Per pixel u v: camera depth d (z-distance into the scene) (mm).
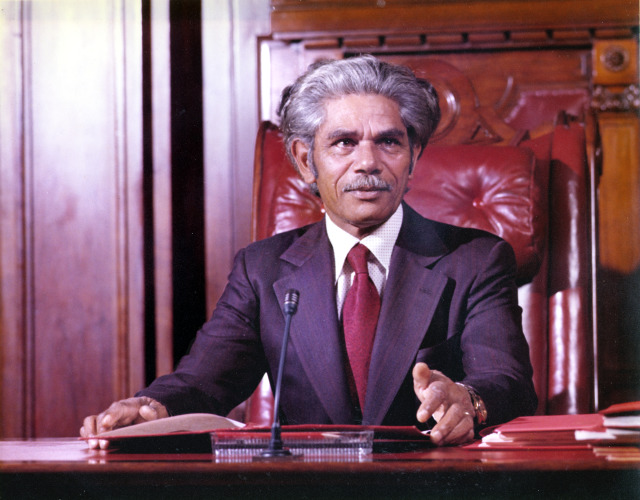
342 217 1729
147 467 1003
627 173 2910
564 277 2131
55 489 1020
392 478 982
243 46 2996
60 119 2535
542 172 2211
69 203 2527
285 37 2998
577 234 2148
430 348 1665
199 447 1245
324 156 1714
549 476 971
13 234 2512
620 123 2908
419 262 1739
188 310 2734
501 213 2115
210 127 2980
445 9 2955
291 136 1801
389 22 2975
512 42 2939
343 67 1717
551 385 2068
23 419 2479
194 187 2865
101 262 2514
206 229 2951
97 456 1153
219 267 2941
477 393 1422
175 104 2666
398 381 1620
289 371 1718
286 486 1000
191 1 2922
